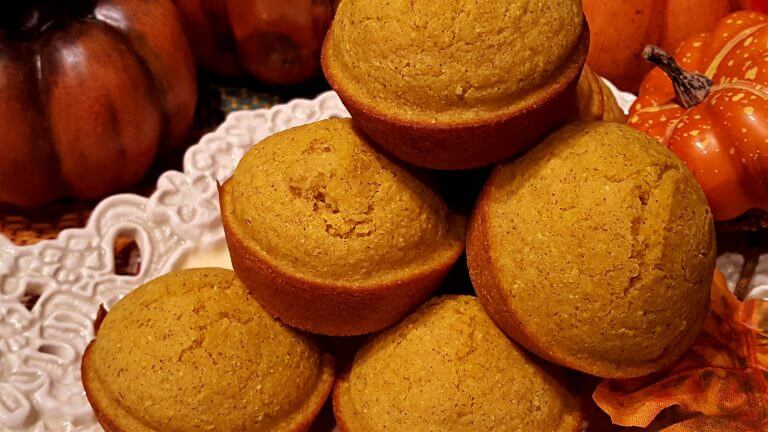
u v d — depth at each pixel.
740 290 0.38
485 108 0.29
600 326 0.29
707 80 0.39
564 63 0.29
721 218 0.39
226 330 0.31
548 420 0.31
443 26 0.28
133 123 0.42
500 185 0.30
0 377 0.35
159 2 0.43
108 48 0.41
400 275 0.31
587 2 0.44
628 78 0.46
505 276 0.30
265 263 0.30
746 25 0.40
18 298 0.37
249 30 0.46
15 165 0.41
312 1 0.45
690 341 0.30
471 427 0.30
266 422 0.31
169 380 0.31
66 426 0.34
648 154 0.29
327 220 0.30
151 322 0.32
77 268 0.38
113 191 0.44
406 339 0.31
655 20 0.44
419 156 0.30
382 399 0.31
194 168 0.41
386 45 0.29
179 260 0.39
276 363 0.32
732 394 0.32
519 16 0.28
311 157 0.31
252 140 0.42
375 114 0.29
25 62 0.40
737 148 0.37
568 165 0.29
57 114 0.40
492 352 0.31
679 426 0.32
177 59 0.43
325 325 0.31
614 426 0.33
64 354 0.36
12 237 0.43
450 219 0.32
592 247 0.29
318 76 0.49
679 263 0.29
